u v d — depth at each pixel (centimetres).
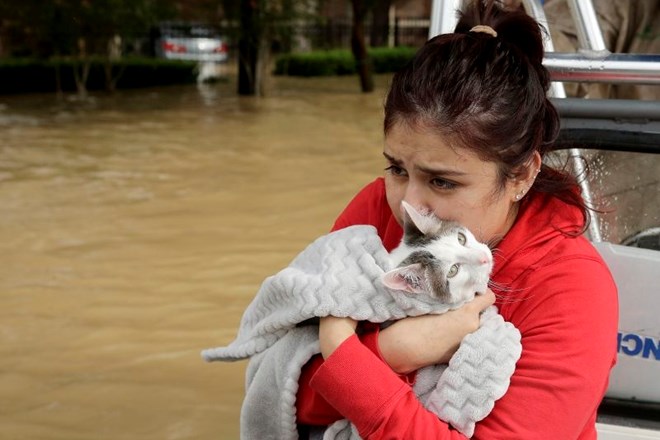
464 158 148
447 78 147
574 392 146
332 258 161
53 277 571
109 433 377
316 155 1056
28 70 1834
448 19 198
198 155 1046
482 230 161
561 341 149
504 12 173
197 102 1697
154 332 484
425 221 161
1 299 529
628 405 212
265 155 1051
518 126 148
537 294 156
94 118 1417
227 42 2039
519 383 148
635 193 220
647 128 199
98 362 447
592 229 218
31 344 466
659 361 208
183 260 611
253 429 169
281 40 1927
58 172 928
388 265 159
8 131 1243
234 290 552
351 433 157
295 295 157
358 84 2162
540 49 166
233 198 808
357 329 161
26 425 383
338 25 2703
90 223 709
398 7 3147
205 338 476
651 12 317
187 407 401
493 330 151
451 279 154
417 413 144
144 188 847
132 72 1992
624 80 189
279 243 660
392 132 153
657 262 203
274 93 1903
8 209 754
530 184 160
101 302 528
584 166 208
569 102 201
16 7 1836
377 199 193
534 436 145
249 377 172
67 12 1850
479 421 148
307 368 163
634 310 207
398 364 154
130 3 1903
